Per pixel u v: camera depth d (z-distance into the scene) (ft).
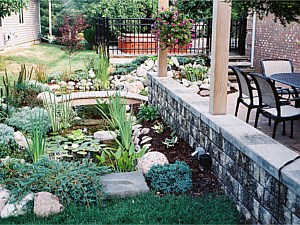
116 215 10.52
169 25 20.06
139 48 39.88
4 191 11.74
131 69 34.04
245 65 33.06
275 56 30.37
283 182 8.39
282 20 7.97
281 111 14.75
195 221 10.17
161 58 22.98
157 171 12.73
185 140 17.11
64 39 41.75
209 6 22.71
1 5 35.09
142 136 19.47
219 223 10.07
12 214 10.83
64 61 43.04
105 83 31.12
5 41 48.24
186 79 30.09
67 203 11.26
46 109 21.45
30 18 59.31
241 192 10.87
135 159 15.11
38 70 35.19
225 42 13.25
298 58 27.45
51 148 17.87
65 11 62.59
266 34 31.50
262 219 9.59
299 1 7.22
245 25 34.09
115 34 50.57
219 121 13.00
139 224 10.05
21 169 12.34
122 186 12.13
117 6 52.06
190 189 12.40
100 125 22.22
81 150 17.83
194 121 15.56
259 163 9.53
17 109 21.76
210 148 13.64
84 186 11.66
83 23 48.75
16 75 34.78
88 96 26.84
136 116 23.47
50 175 11.91
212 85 13.73
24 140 17.98
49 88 27.99
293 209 8.11
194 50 37.11
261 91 14.92
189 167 13.83
